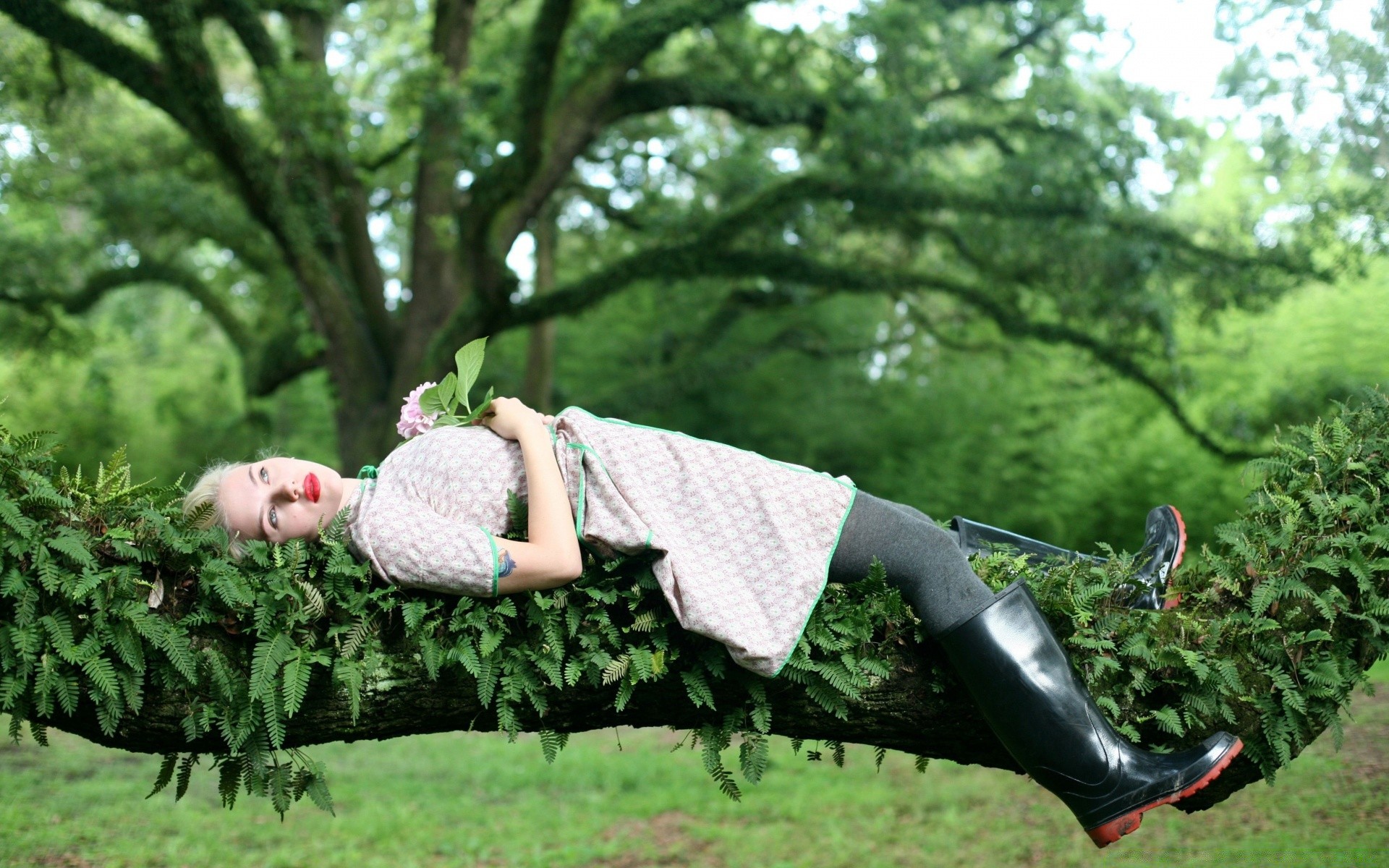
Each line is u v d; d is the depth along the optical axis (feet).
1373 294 42.93
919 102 40.47
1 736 24.00
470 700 7.54
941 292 46.80
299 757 7.39
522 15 50.29
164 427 72.54
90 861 16.01
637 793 21.84
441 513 7.42
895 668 7.72
